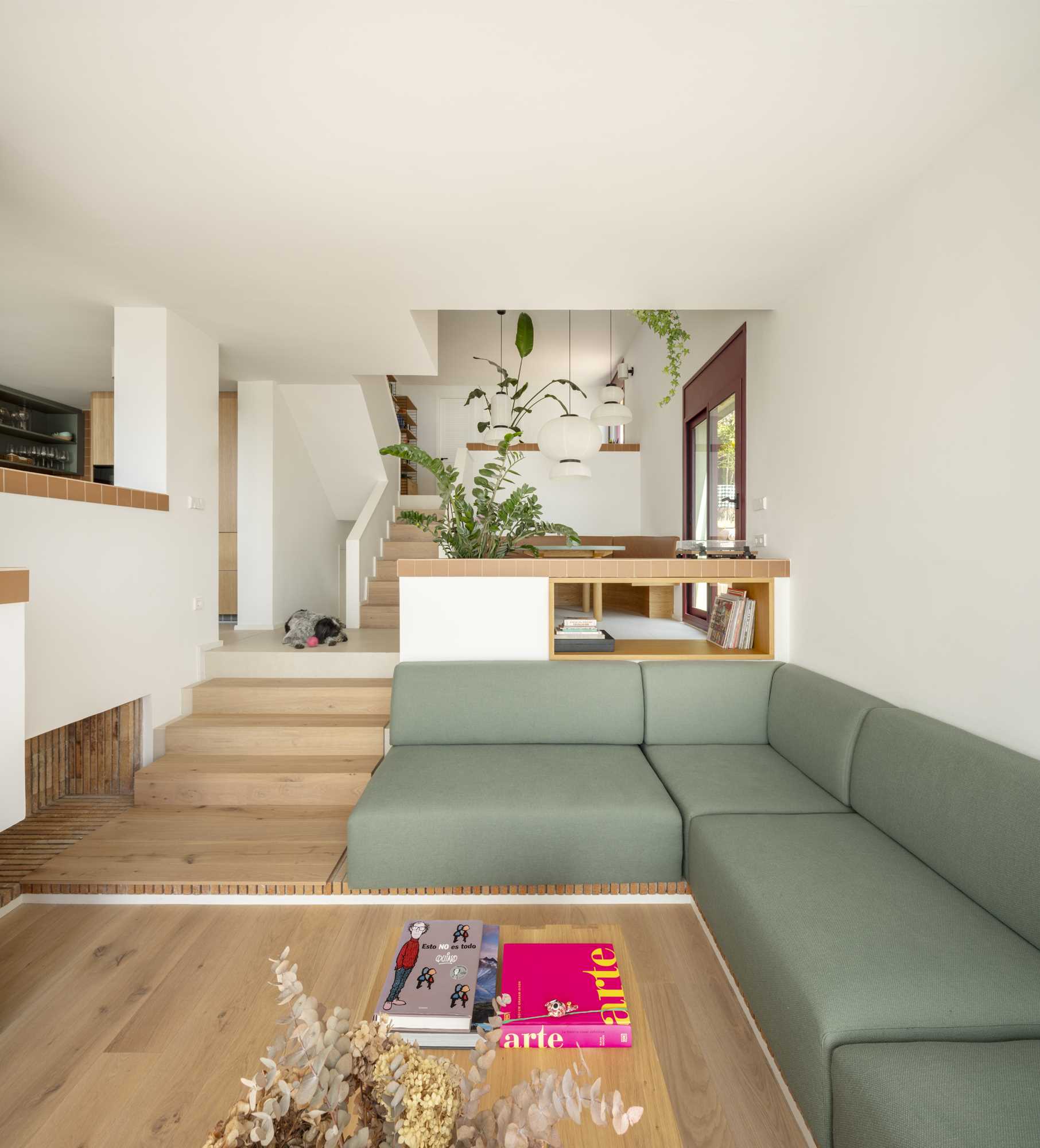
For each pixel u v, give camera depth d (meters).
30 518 2.43
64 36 1.50
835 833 1.97
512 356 7.84
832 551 2.67
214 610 3.84
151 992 1.86
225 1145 0.66
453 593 3.09
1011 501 1.71
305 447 5.52
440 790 2.35
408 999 1.29
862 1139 1.10
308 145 1.92
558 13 1.44
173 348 3.35
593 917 2.21
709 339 4.31
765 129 1.84
